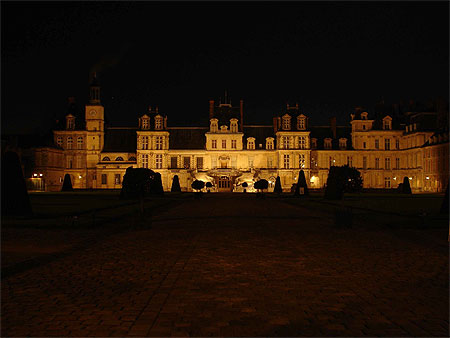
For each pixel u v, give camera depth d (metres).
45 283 11.40
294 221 27.91
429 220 26.91
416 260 14.48
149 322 8.45
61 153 96.75
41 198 52.31
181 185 96.25
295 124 98.19
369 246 17.42
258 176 95.19
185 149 97.44
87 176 97.81
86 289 10.79
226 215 32.50
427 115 93.62
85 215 30.30
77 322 8.47
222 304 9.55
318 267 13.30
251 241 18.73
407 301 9.80
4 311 9.12
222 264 13.72
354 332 7.96
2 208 29.06
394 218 28.55
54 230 22.92
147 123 97.44
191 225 25.50
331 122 103.12
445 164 81.62
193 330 8.05
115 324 8.36
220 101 102.62
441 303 9.66
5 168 29.27
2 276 12.20
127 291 10.59
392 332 7.97
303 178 64.50
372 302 9.73
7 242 18.62
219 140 97.06
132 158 98.81
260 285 11.12
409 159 96.81
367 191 85.88
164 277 11.99
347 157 99.50
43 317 8.76
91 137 98.50
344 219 23.55
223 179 94.62
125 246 17.42
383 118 100.25
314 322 8.45
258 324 8.35
